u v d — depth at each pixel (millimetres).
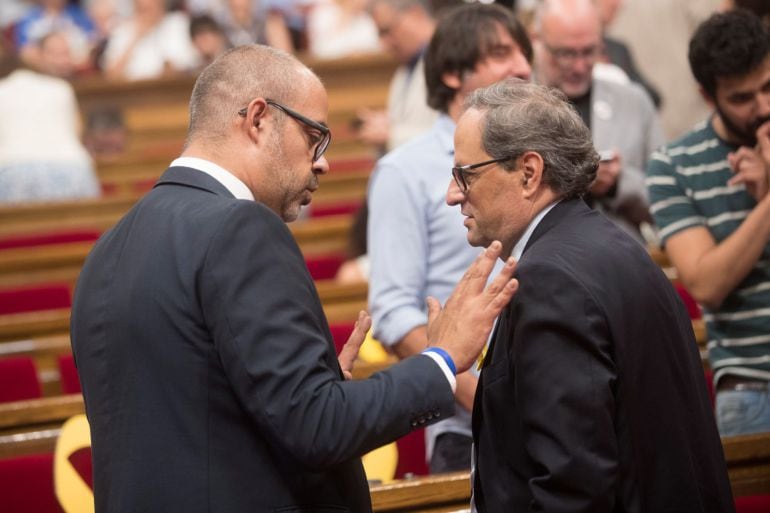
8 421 10141
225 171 6234
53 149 22797
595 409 5875
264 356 5629
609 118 11602
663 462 6180
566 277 6039
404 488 8039
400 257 8820
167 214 6082
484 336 6137
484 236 6613
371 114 19359
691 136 9312
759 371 8961
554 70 11297
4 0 30094
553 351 5957
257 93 6250
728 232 9062
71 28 29906
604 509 5855
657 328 6250
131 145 28391
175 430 5816
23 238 20359
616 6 18250
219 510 5746
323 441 5582
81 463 8969
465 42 8906
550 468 5820
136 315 5934
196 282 5809
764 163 8688
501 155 6426
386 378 5887
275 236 5898
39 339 14141
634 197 10789
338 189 23609
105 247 6324
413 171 8922
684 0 19406
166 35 29281
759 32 8703
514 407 6207
